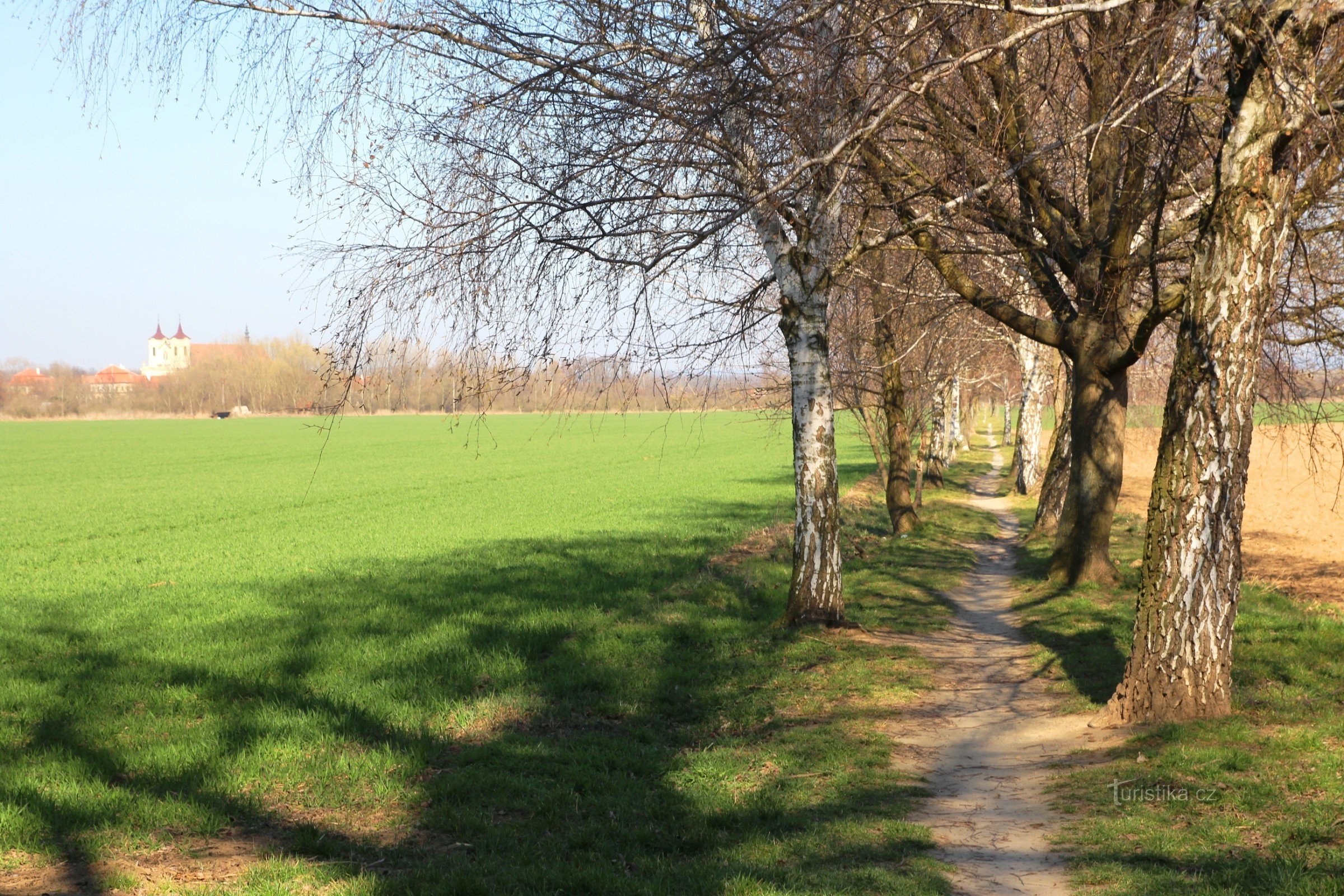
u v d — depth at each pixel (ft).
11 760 27.20
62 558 75.97
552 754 27.30
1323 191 27.07
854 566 62.69
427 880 18.61
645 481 146.92
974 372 147.84
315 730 29.60
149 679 36.96
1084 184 46.29
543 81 27.94
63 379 542.98
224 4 24.08
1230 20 21.52
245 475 164.35
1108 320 45.16
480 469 175.42
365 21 25.86
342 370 25.29
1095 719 27.32
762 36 23.20
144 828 22.16
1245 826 18.53
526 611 49.29
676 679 35.70
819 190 34.45
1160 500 25.96
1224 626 25.39
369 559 72.13
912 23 27.17
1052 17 20.86
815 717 30.32
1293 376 43.39
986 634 43.37
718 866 18.33
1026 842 19.11
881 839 19.45
